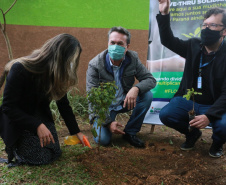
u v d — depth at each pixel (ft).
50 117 8.21
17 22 15.37
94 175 7.69
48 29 15.53
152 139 11.10
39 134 7.07
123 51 9.29
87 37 15.76
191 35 10.25
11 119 7.04
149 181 7.57
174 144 10.52
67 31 15.62
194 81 9.81
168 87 10.93
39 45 15.58
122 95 10.33
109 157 9.00
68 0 15.47
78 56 6.84
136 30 15.81
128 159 8.96
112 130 9.37
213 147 9.14
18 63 6.92
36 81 7.09
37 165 7.95
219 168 8.29
